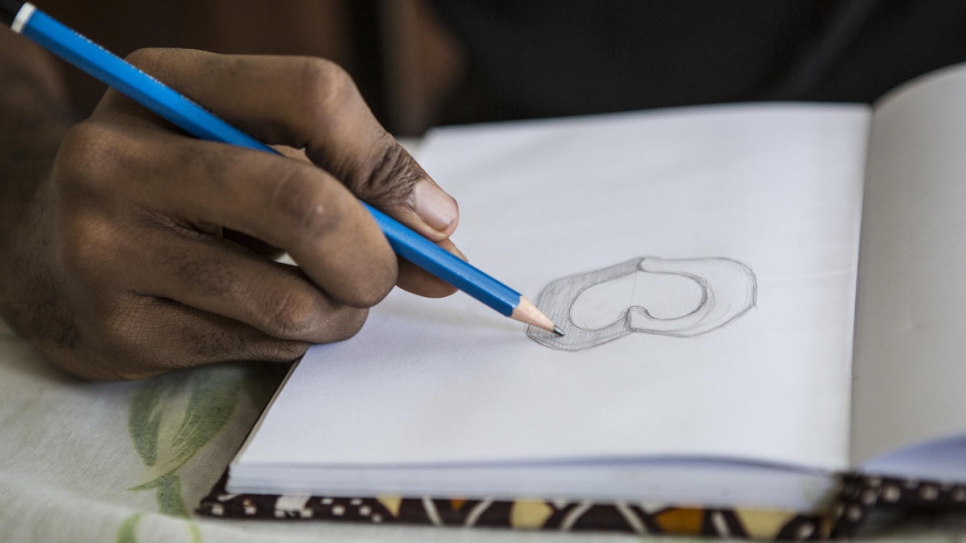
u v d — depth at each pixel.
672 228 0.45
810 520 0.29
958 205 0.39
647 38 0.94
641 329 0.37
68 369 0.42
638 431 0.30
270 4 1.42
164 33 1.31
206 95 0.36
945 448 0.28
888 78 0.88
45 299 0.41
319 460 0.32
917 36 0.87
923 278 0.35
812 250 0.41
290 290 0.36
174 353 0.39
